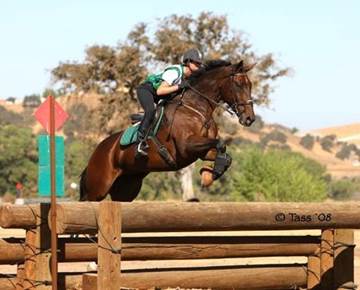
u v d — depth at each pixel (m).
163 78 14.52
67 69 68.44
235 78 14.44
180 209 11.21
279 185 57.88
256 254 12.72
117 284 10.95
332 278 12.99
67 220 10.69
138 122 15.13
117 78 67.94
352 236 13.03
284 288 13.06
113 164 15.16
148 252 11.88
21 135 99.50
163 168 14.55
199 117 14.31
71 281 11.93
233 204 11.56
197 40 69.44
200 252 12.26
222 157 13.83
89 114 69.12
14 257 11.74
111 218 10.87
